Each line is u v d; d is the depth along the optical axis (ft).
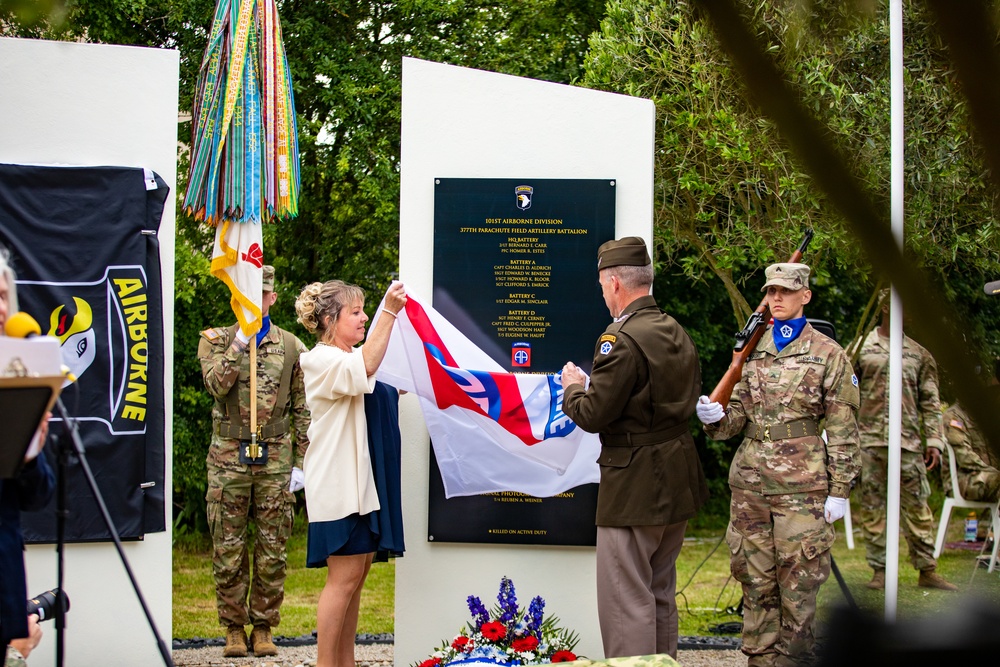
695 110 22.94
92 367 14.42
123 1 25.94
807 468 14.84
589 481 14.19
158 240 14.88
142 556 14.55
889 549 13.21
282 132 16.40
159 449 14.71
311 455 12.89
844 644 1.04
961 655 0.98
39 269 14.34
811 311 35.35
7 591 8.22
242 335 17.20
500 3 33.65
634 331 12.42
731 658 17.20
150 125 14.92
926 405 20.59
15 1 2.04
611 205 14.61
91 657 14.38
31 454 8.00
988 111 1.08
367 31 33.19
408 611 14.62
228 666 16.52
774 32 1.21
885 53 17.34
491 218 14.74
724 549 31.19
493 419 14.11
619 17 24.41
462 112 14.87
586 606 14.44
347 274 33.42
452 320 14.71
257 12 16.30
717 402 15.25
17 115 14.61
